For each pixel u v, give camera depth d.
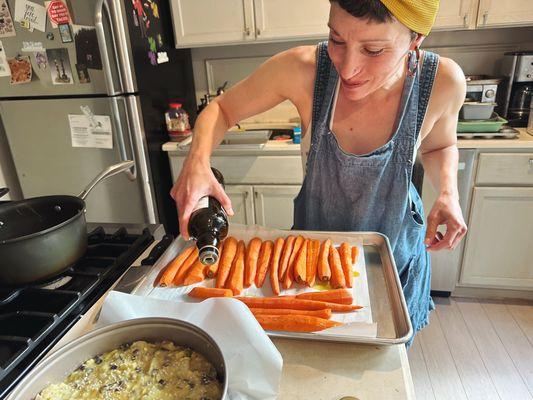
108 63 1.65
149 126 1.86
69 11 1.61
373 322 0.65
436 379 1.50
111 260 0.80
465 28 1.77
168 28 2.02
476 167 1.71
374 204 0.92
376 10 0.55
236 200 2.03
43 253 0.67
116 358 0.54
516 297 1.95
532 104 1.76
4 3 1.67
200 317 0.57
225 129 0.96
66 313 0.65
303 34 1.87
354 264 0.82
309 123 0.92
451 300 1.97
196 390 0.48
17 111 1.86
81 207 0.74
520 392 1.43
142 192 1.88
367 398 0.50
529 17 1.69
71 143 1.87
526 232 1.78
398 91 0.82
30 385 0.47
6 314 0.63
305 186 0.97
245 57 2.26
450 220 0.84
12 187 2.17
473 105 1.70
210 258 0.65
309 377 0.53
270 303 0.70
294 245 0.88
